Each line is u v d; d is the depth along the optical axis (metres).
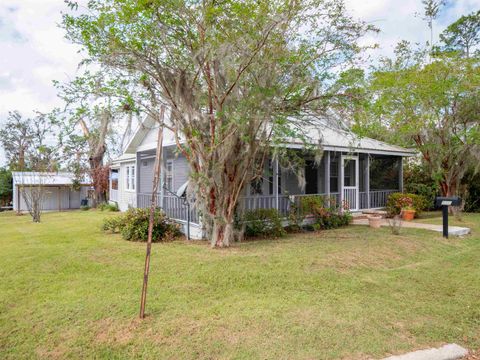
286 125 7.66
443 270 6.07
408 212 12.20
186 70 7.23
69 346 3.35
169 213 10.45
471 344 3.49
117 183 20.27
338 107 7.41
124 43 6.85
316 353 3.17
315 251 7.00
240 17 6.54
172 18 6.56
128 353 3.21
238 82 6.91
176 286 4.98
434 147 13.49
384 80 12.13
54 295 4.65
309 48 7.22
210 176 7.42
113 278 5.38
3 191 25.78
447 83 12.30
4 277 5.50
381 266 6.21
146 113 8.52
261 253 6.85
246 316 3.92
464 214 14.02
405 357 3.13
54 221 14.09
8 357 3.19
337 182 13.62
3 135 26.56
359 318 3.94
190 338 3.44
